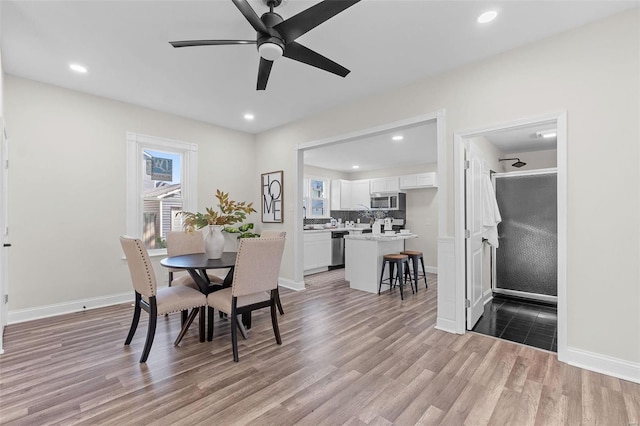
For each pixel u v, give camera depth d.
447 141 2.98
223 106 3.99
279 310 3.46
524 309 3.73
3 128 2.54
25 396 1.86
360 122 3.73
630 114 2.09
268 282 2.59
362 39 2.46
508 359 2.37
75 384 2.00
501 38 2.44
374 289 4.46
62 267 3.42
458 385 2.01
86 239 3.58
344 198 8.02
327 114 4.13
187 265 2.62
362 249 4.63
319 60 2.17
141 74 3.09
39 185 3.27
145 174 4.18
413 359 2.37
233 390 1.94
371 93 3.54
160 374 2.13
